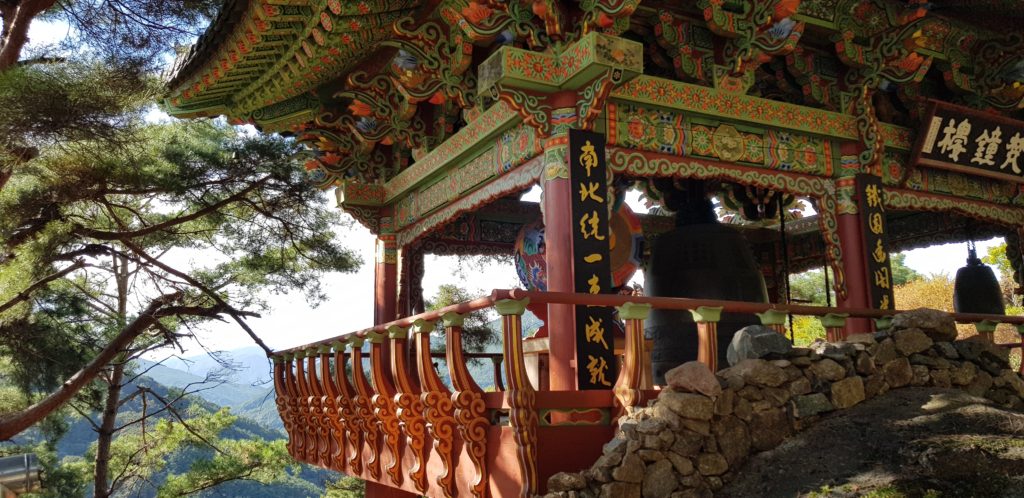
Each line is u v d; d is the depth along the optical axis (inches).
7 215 641.6
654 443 234.5
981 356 304.3
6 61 613.6
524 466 240.5
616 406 262.7
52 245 667.4
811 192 410.0
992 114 445.7
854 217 413.7
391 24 386.6
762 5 355.6
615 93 349.4
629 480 230.8
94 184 680.4
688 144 367.9
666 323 409.4
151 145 740.0
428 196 471.2
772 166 394.3
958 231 606.5
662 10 372.2
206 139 908.0
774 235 650.2
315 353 442.0
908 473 220.4
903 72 411.2
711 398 244.7
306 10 378.9
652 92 359.3
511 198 594.2
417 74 400.8
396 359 306.2
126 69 548.1
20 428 670.5
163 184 744.3
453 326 267.3
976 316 353.7
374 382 334.6
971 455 220.4
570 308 314.2
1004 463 215.8
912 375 283.9
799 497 221.8
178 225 880.3
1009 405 300.2
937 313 297.0
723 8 374.0
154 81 531.2
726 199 544.7
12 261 649.6
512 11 327.6
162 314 789.2
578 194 321.4
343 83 500.1
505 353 245.4
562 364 312.3
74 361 791.7
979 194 474.6
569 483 232.8
